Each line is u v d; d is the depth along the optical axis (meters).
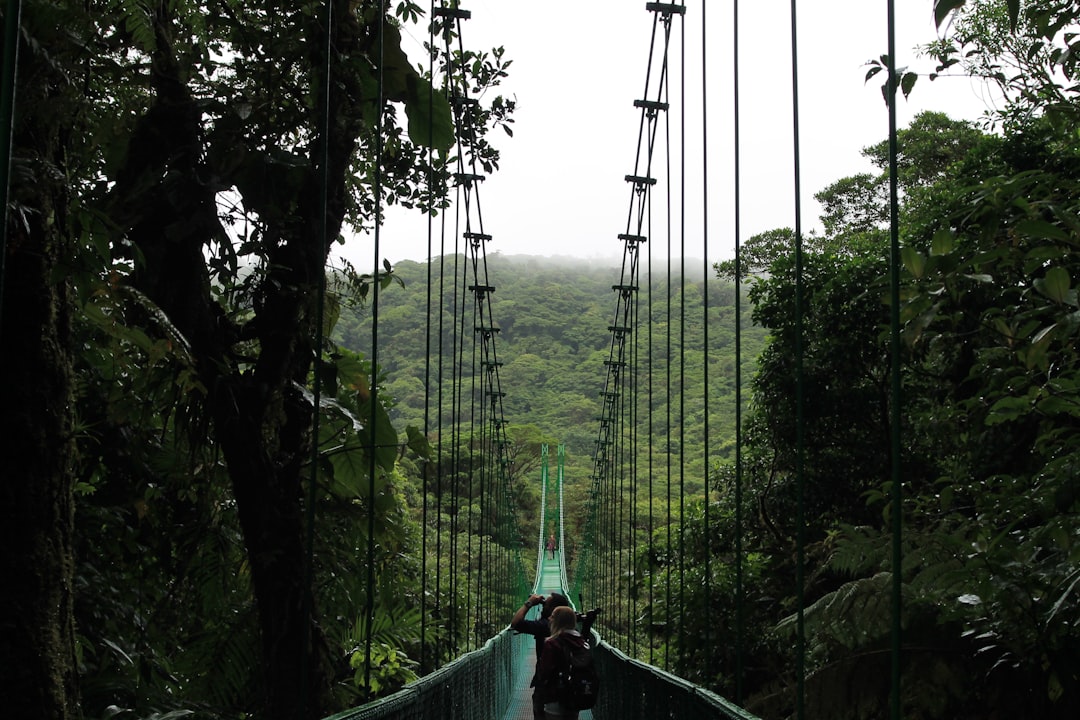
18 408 2.10
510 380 70.06
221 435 3.64
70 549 2.20
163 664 3.86
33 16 2.33
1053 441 3.27
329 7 2.85
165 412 3.71
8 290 2.12
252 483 3.67
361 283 4.05
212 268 3.65
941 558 3.49
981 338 4.05
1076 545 2.70
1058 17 2.80
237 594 4.41
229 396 3.62
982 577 3.15
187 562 4.04
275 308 3.79
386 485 4.46
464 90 5.28
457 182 5.44
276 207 3.71
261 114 3.90
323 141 2.81
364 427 4.04
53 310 2.21
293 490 3.91
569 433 57.44
